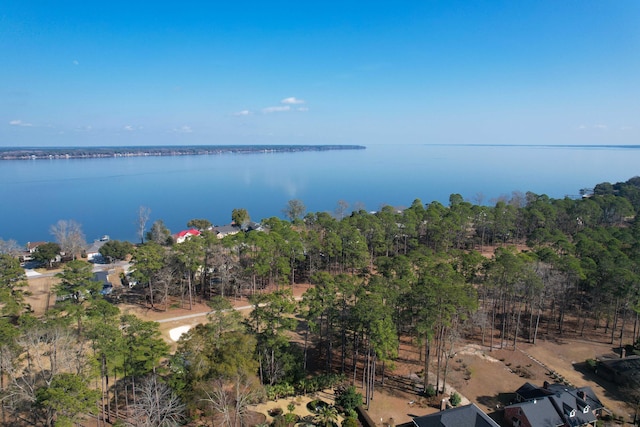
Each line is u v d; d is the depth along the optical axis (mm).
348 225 97500
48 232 176875
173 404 43938
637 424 47000
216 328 48969
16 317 67875
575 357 63219
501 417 49500
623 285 62156
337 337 59188
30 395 43000
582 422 46688
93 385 51000
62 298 66188
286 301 54250
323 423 45969
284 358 52844
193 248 77438
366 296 51406
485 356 63188
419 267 68875
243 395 44094
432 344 66250
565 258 70562
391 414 49281
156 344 45344
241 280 81188
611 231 101062
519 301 75312
